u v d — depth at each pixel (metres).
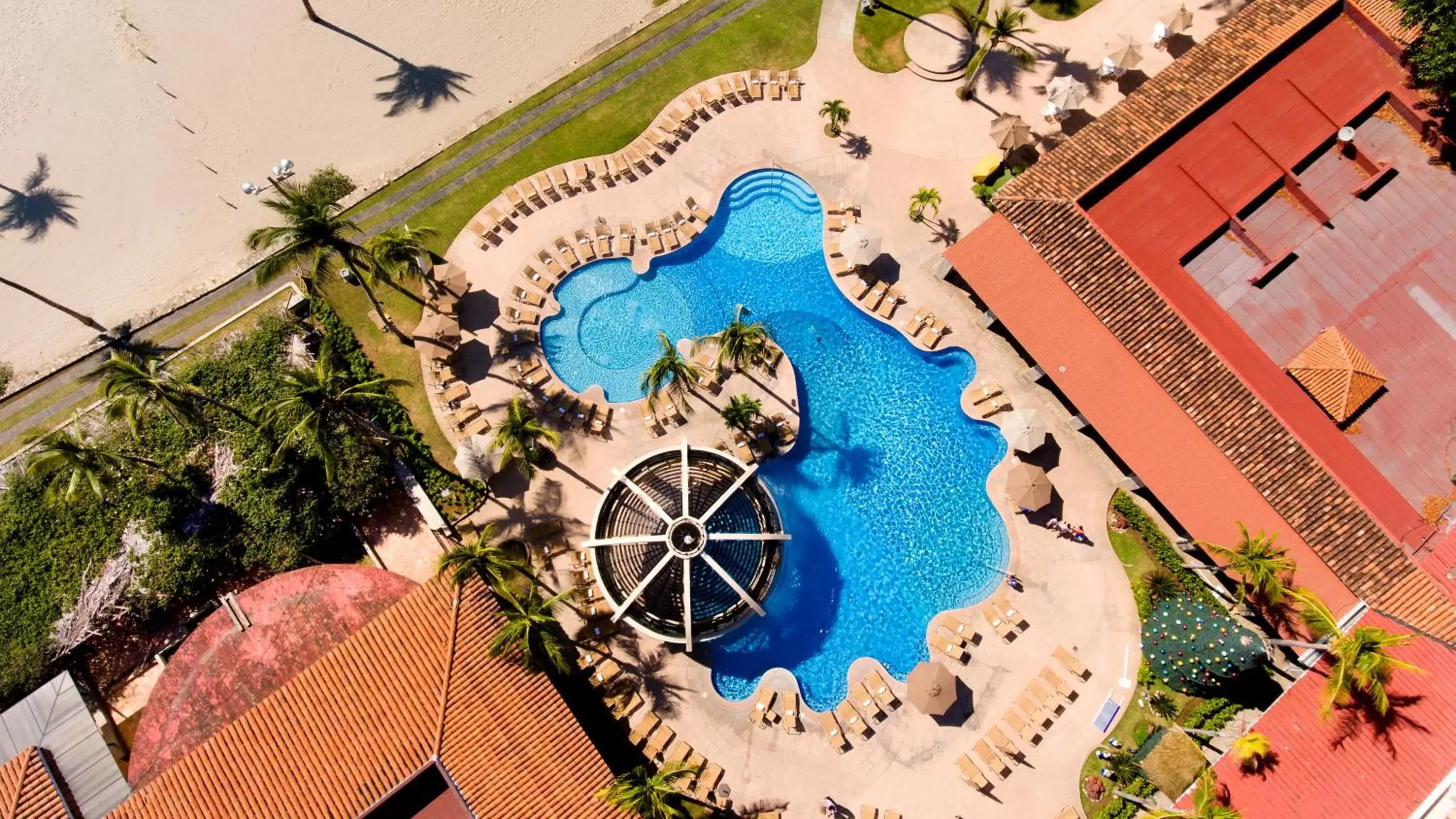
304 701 27.83
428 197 39.19
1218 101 35.31
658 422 35.47
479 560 29.03
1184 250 34.03
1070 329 33.78
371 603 31.23
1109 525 34.91
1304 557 30.88
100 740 29.36
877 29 41.44
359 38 42.31
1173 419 32.50
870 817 31.69
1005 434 34.34
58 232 39.41
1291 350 33.09
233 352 35.34
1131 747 32.56
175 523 32.59
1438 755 27.94
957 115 39.94
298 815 26.38
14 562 32.53
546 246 38.00
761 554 32.22
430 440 35.56
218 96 41.41
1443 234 33.91
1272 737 29.81
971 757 32.56
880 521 35.19
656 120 39.94
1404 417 31.92
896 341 37.28
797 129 39.66
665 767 29.56
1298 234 34.50
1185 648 31.31
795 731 32.62
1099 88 40.41
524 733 28.16
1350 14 36.03
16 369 37.25
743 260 38.41
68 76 41.56
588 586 33.41
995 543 34.94
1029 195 34.50
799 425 35.66
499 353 36.53
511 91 41.69
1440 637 29.38
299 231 29.77
